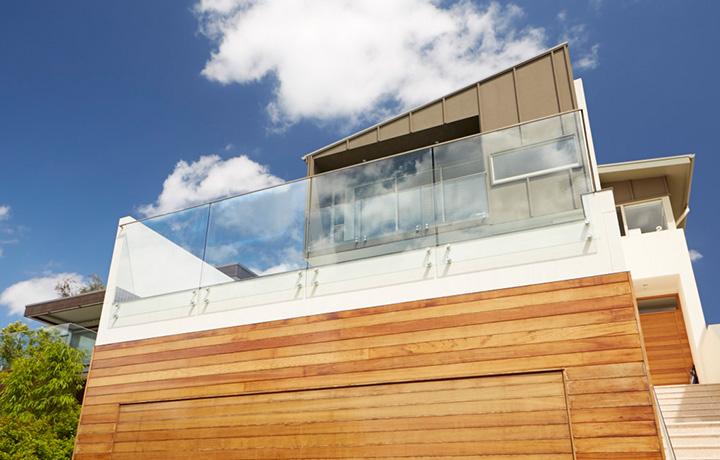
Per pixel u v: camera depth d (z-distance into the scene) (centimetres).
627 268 446
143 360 607
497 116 789
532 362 441
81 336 1027
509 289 475
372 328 512
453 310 488
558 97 760
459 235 521
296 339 540
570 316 446
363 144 896
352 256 561
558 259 472
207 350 579
